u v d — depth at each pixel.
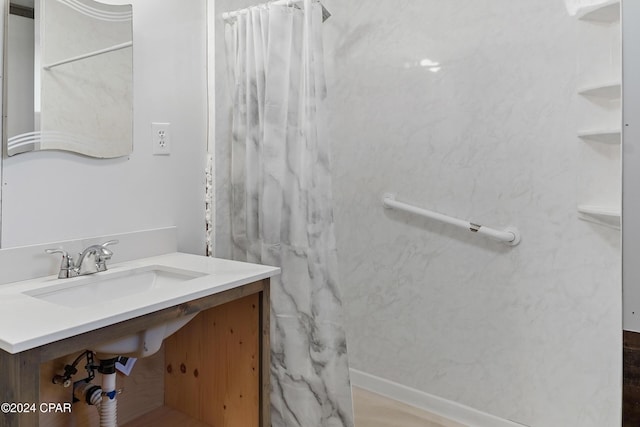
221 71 1.87
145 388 1.73
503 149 1.86
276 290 1.71
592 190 1.66
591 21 1.63
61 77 1.42
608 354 1.65
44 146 1.38
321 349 1.61
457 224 1.93
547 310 1.79
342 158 2.36
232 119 1.87
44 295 1.26
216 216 1.88
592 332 1.68
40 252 1.37
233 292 1.35
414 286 2.15
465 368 2.01
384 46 2.18
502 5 1.84
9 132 1.31
